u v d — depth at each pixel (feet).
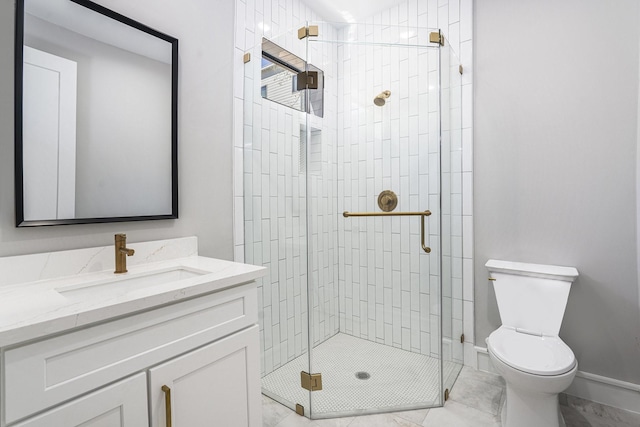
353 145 6.25
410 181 6.19
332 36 6.20
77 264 4.16
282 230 6.04
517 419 4.78
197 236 5.72
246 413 4.16
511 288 6.06
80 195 4.25
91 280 3.96
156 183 5.07
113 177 4.58
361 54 6.23
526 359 4.78
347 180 6.26
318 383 5.66
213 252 5.98
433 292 6.04
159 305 3.29
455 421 5.36
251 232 6.46
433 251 6.05
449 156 6.30
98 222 4.39
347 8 8.00
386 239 6.28
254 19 6.65
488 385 6.43
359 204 6.29
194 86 5.63
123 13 4.70
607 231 5.75
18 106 3.69
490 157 6.79
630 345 5.64
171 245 5.20
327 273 6.02
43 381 2.53
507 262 6.55
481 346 7.02
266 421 5.43
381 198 6.28
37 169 3.88
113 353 2.93
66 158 4.12
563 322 6.16
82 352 2.75
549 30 6.16
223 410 3.87
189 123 5.57
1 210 3.67
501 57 6.63
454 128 6.78
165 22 5.21
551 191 6.20
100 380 2.83
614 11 5.62
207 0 5.82
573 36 5.95
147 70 4.92
